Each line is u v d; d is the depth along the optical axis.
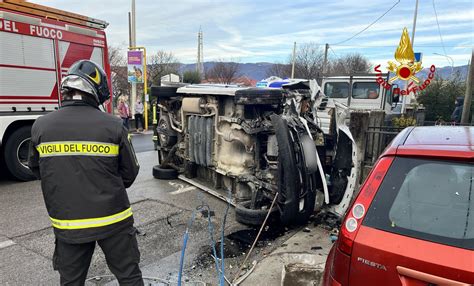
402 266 1.77
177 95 6.59
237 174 4.95
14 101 6.38
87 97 2.41
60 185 2.28
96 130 2.31
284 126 4.09
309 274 3.24
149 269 3.53
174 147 6.61
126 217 2.47
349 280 1.92
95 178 2.29
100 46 7.96
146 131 16.16
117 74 28.25
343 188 4.54
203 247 4.01
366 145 6.45
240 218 4.45
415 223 1.86
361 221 1.97
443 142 2.12
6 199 5.65
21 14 6.39
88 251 2.45
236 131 4.96
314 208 4.85
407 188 1.97
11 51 6.28
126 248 2.49
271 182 4.52
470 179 1.89
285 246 3.99
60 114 2.35
